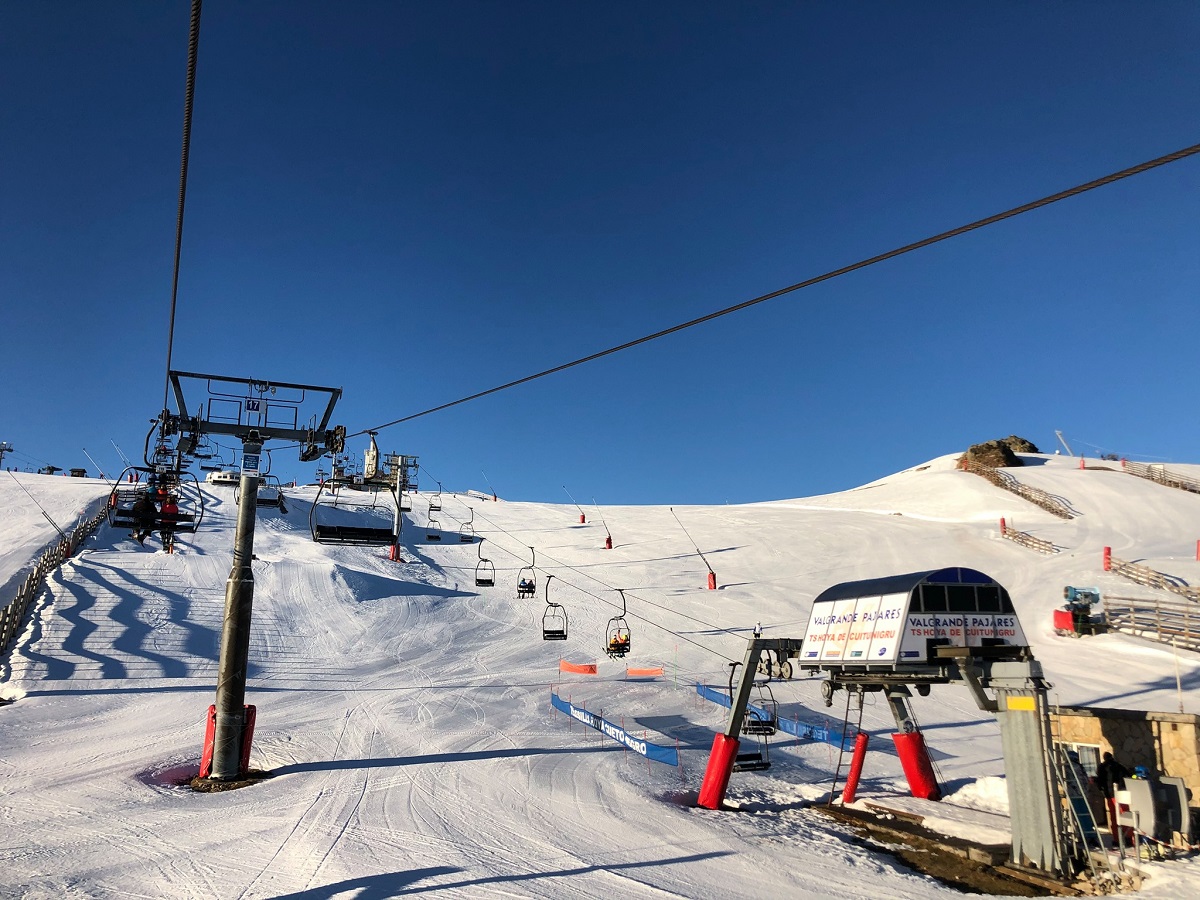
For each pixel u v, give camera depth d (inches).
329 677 1102.4
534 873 435.5
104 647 1102.4
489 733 837.2
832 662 557.9
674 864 459.8
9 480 2297.0
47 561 1397.6
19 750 730.2
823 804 641.0
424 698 1001.5
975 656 497.0
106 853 455.5
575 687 1092.5
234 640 666.8
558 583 1775.3
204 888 400.2
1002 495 2623.0
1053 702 1007.6
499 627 1445.6
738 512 2790.4
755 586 1752.0
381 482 706.2
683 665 1236.5
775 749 846.5
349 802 580.1
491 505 2856.8
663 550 2112.5
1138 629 1300.4
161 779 653.3
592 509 2893.7
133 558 1519.4
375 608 1472.7
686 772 727.7
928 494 2810.0
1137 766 491.5
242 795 599.8
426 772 677.3
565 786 644.7
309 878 417.1
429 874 427.8
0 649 1051.3
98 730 816.3
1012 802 466.3
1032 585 1635.1
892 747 861.2
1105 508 2374.5
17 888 394.0
